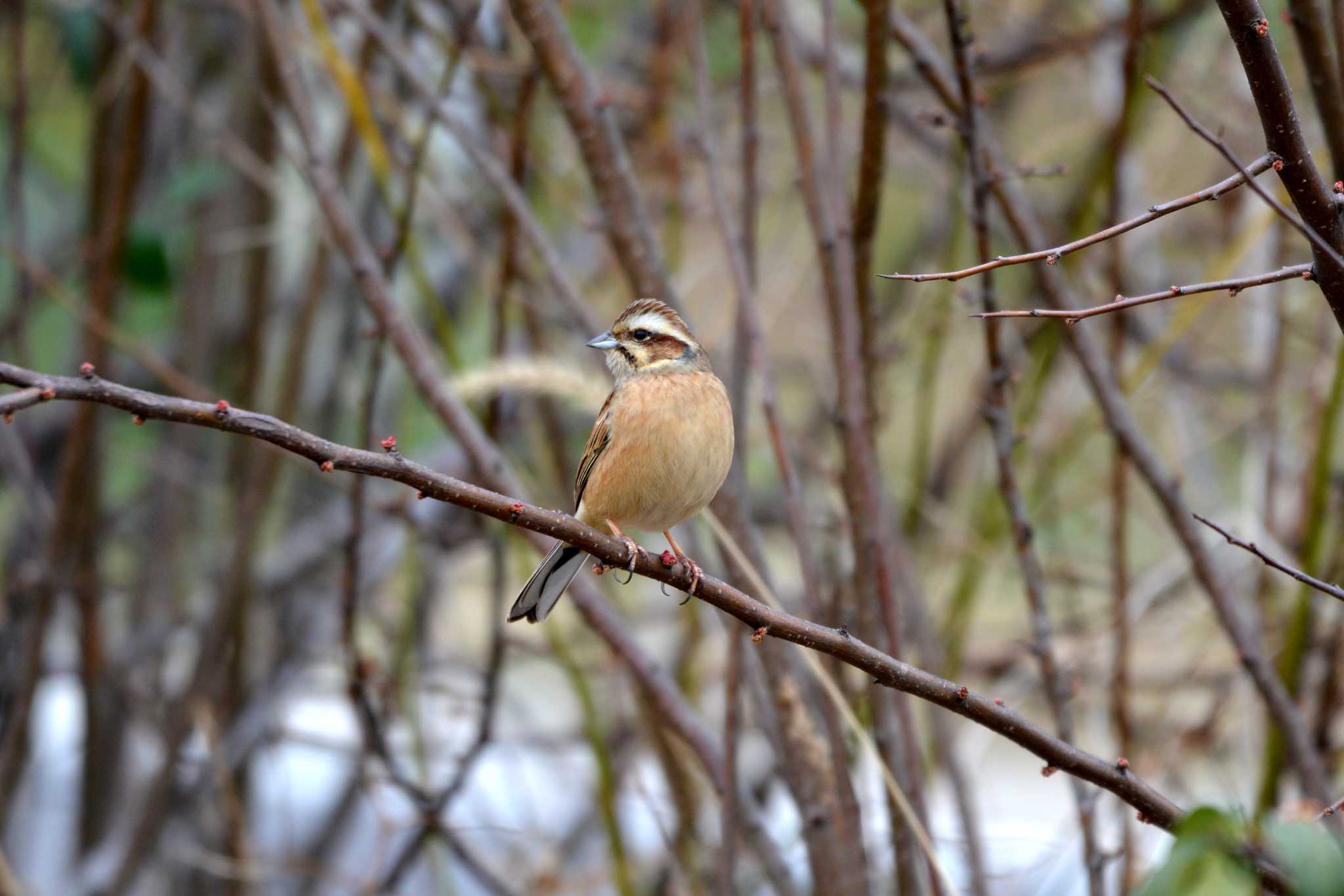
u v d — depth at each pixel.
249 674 12.96
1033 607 8.55
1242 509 13.77
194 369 13.55
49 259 14.49
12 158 11.47
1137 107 10.55
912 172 14.88
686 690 11.45
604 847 12.70
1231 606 8.40
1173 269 14.05
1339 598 5.45
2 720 12.37
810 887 10.70
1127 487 11.24
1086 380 9.34
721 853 8.20
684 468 8.13
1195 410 12.98
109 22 11.94
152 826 10.95
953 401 15.11
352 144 10.98
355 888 10.87
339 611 12.77
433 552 12.91
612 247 9.25
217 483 13.63
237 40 13.70
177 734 11.03
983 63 10.43
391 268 9.55
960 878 10.67
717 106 14.90
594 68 14.36
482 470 8.48
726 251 8.52
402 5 11.81
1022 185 12.45
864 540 7.98
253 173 11.59
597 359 13.10
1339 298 5.23
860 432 8.00
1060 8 14.03
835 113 8.34
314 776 14.50
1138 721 12.52
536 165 11.59
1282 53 10.62
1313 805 7.31
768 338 13.95
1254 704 10.87
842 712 8.20
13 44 11.53
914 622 9.74
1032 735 6.20
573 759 14.30
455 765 11.29
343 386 14.07
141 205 13.58
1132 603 11.88
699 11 9.16
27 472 12.07
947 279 5.34
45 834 13.62
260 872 10.81
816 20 14.84
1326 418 8.68
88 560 11.88
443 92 9.60
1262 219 9.99
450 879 10.86
